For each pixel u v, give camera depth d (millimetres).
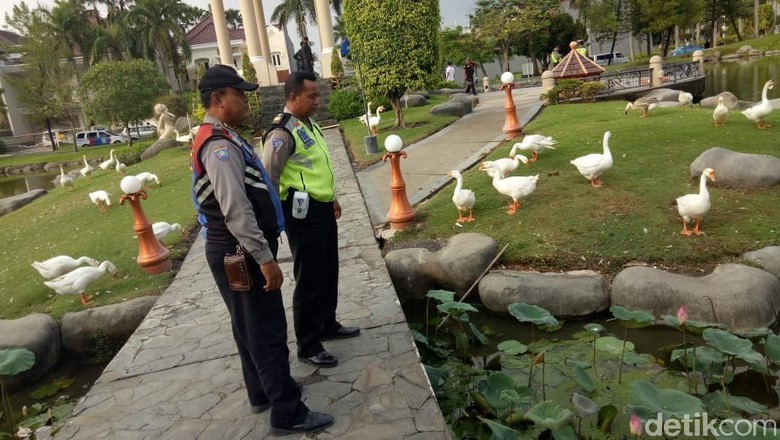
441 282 4867
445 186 7254
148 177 10109
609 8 34125
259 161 2574
